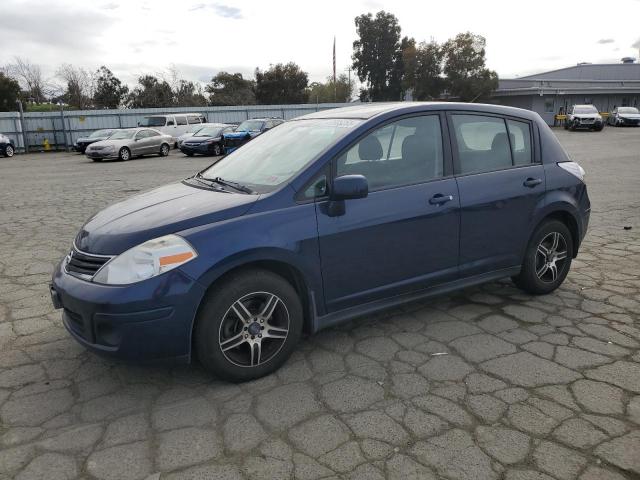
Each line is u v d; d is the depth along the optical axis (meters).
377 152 3.65
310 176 3.38
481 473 2.42
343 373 3.35
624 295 4.64
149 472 2.47
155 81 53.62
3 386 3.27
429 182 3.82
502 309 4.36
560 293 4.72
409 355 3.58
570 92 45.00
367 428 2.77
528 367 3.38
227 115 35.47
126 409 3.00
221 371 3.14
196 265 2.95
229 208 3.19
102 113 31.80
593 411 2.88
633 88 47.00
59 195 11.36
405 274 3.75
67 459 2.58
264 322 3.24
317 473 2.44
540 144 4.51
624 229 7.20
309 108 37.62
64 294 3.06
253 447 2.64
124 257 2.96
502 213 4.15
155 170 17.27
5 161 23.50
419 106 3.91
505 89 46.97
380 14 56.78
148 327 2.89
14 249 6.58
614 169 13.95
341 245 3.41
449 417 2.85
